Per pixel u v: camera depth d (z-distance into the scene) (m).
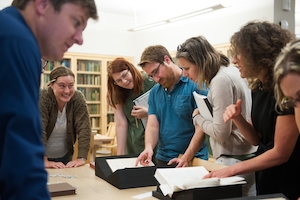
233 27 5.55
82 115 2.51
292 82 0.86
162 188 1.36
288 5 2.82
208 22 5.98
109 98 2.61
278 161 1.28
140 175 1.61
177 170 1.50
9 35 0.78
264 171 1.43
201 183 1.26
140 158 1.85
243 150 1.72
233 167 1.37
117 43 7.46
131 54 7.68
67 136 2.54
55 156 2.57
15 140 0.72
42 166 0.75
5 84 0.74
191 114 2.07
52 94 2.39
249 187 1.65
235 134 1.69
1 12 0.86
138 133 2.56
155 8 7.04
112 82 2.51
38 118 0.78
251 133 1.53
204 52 1.71
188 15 4.74
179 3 6.47
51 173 1.91
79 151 2.43
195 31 6.25
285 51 0.91
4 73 0.74
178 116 2.08
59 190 1.46
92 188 1.58
